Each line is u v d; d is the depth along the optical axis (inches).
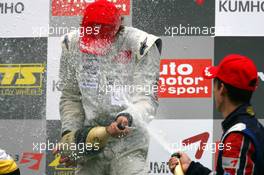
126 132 657.6
